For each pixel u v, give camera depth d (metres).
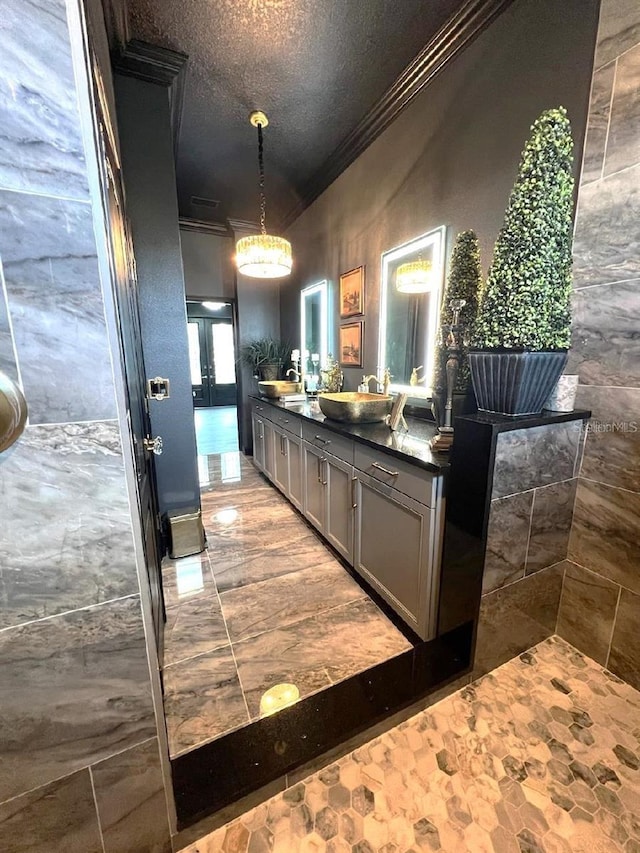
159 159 2.12
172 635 1.64
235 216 4.06
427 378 2.21
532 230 1.18
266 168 3.04
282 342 4.48
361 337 2.83
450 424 1.51
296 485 2.82
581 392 1.43
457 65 1.83
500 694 1.35
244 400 4.58
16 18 0.51
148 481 1.56
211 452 4.87
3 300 0.56
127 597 0.73
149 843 0.88
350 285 2.92
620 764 1.12
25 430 0.60
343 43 1.83
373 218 2.58
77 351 0.62
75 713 0.72
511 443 1.24
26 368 0.59
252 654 1.53
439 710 1.30
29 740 0.69
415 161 2.15
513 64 1.57
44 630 0.67
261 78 2.08
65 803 0.75
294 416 2.72
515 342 1.22
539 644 1.57
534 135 1.18
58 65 0.54
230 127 2.51
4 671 0.65
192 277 4.27
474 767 1.12
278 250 2.96
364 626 1.68
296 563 2.21
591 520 1.45
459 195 1.88
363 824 0.98
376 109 2.31
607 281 1.32
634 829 0.96
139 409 1.40
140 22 1.72
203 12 1.67
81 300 0.61
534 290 1.20
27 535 0.63
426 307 2.17
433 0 1.61
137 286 2.02
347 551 2.06
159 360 2.28
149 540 1.34
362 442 1.80
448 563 1.41
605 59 1.25
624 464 1.33
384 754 1.16
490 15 1.62
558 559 1.52
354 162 2.73
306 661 1.48
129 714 0.78
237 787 1.01
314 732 1.18
